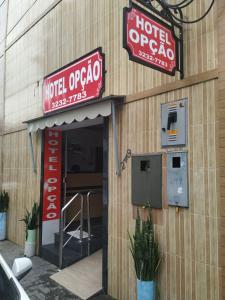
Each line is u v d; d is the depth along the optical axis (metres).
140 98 4.17
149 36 3.19
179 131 3.60
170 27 3.45
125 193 4.36
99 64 5.00
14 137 8.36
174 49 3.48
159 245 3.77
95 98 5.04
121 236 4.37
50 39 6.74
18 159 8.00
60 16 6.40
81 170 7.80
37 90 7.16
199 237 3.33
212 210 3.22
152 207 3.87
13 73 8.66
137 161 4.14
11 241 8.10
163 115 3.82
